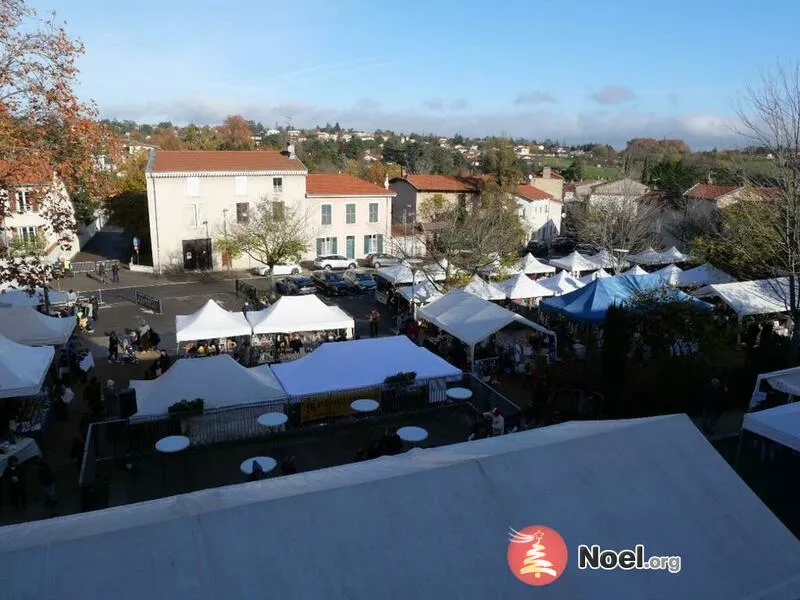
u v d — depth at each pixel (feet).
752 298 74.13
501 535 19.69
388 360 53.78
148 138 339.98
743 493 23.18
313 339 74.95
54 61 47.44
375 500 19.71
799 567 20.86
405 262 99.96
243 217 129.18
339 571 17.58
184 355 66.85
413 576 17.98
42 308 82.12
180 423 45.11
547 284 91.45
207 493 21.17
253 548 17.53
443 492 20.48
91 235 193.06
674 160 199.11
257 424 47.91
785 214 62.80
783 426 36.27
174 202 127.95
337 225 146.10
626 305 58.90
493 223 106.52
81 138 49.75
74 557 16.25
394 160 386.73
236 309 98.07
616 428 24.93
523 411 49.67
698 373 54.54
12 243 102.32
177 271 130.82
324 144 389.19
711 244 97.45
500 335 75.36
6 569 15.66
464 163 396.16
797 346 59.36
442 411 54.08
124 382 62.69
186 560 16.80
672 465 23.56
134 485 40.75
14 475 37.35
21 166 45.78
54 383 59.41
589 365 57.41
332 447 47.11
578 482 21.98
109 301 102.99
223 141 283.18
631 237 114.83
